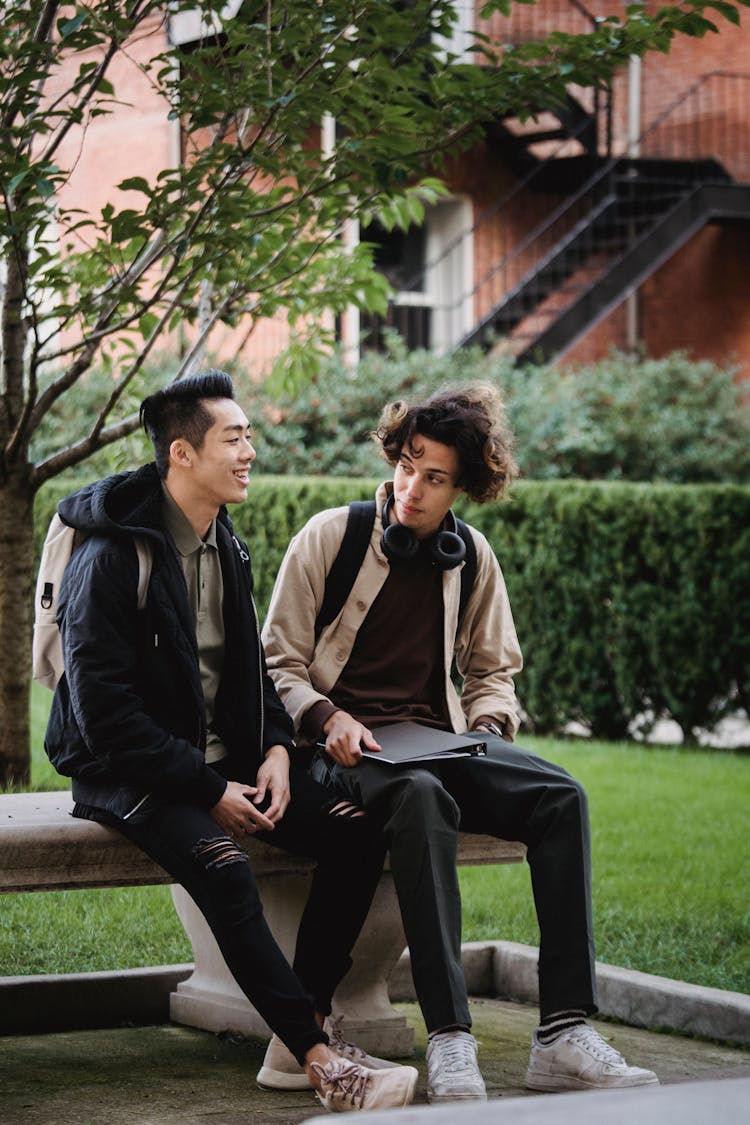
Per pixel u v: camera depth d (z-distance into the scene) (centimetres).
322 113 512
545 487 1020
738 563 973
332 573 373
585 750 939
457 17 547
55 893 513
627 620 995
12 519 612
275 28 526
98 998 400
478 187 1667
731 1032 393
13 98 496
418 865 325
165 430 343
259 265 589
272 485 1086
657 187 1612
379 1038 371
